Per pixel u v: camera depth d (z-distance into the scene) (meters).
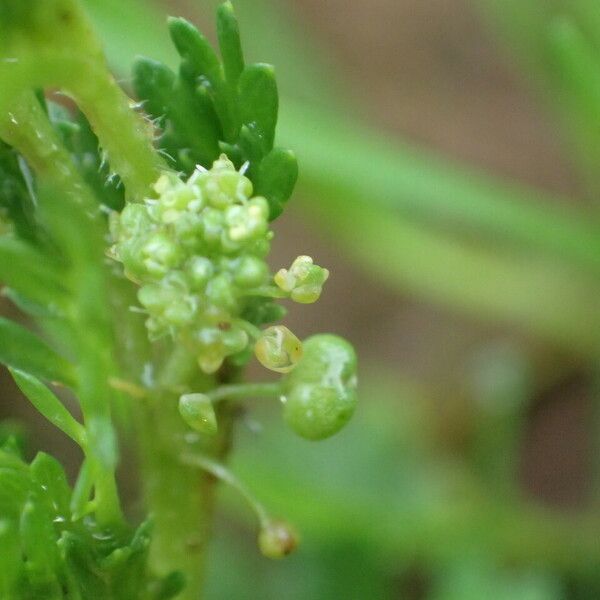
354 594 0.08
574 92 0.07
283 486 0.07
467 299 0.09
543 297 0.09
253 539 0.08
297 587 0.08
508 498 0.08
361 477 0.08
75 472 0.08
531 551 0.08
